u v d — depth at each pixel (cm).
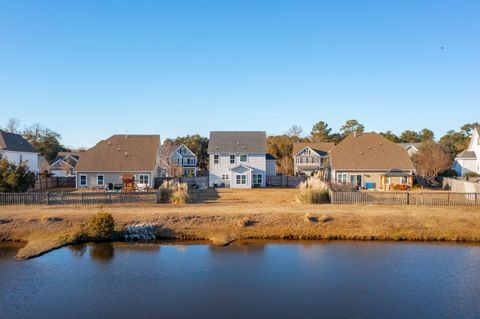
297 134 11006
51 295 1539
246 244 2294
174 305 1444
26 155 5431
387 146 5175
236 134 5622
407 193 3077
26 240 2334
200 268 1869
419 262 1952
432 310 1404
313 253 2114
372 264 1922
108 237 2375
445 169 5394
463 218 2569
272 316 1352
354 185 4628
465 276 1748
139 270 1838
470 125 9631
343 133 10950
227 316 1353
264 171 5269
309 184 3500
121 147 5053
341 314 1369
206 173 7781
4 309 1409
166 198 3331
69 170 7331
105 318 1339
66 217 2564
